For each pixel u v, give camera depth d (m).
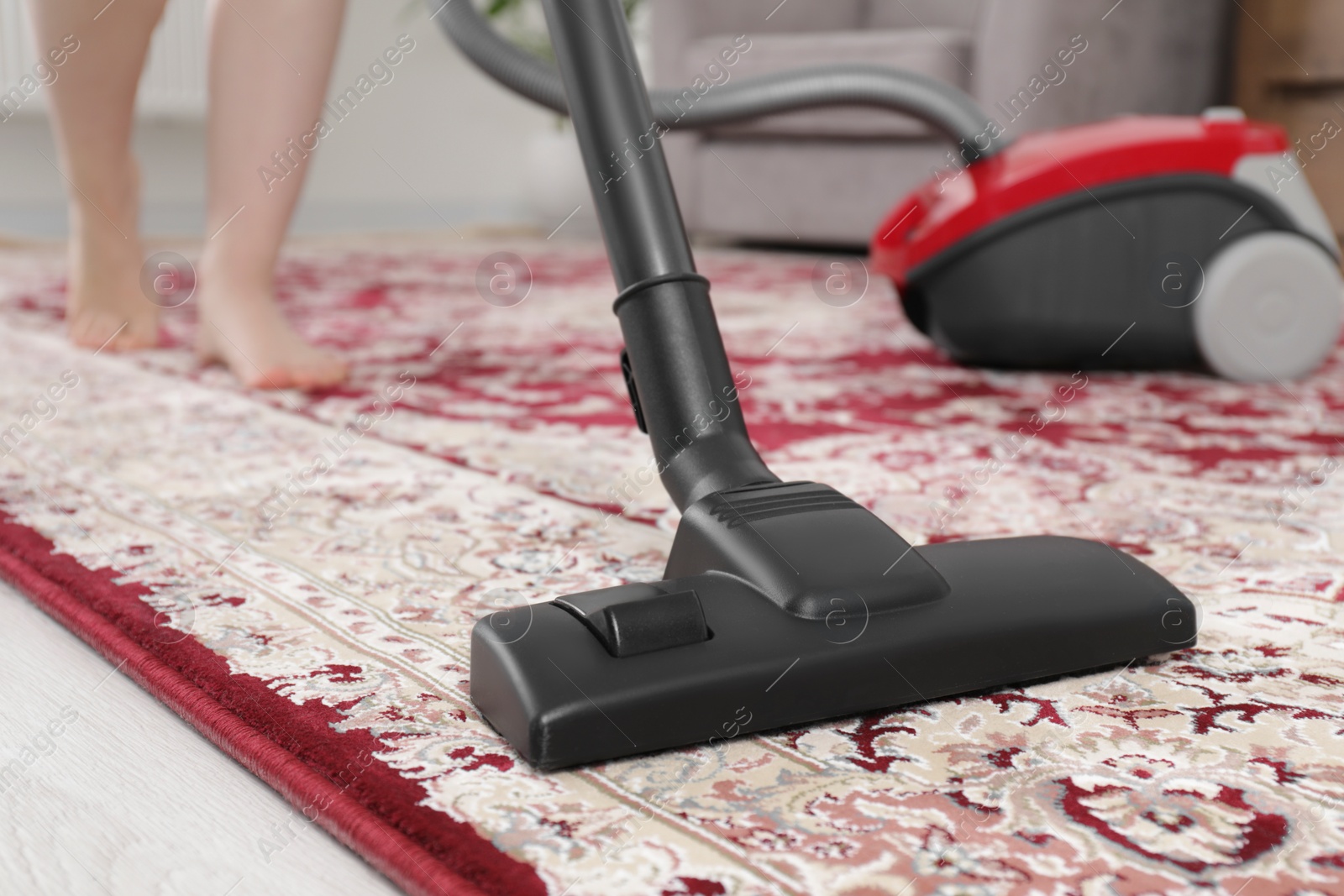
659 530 0.83
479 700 0.52
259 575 0.72
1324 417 1.21
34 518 0.82
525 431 1.13
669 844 0.42
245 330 1.30
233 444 1.05
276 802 0.48
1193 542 0.80
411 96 3.86
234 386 1.30
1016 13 2.33
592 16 0.62
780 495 0.58
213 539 0.79
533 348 1.61
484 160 4.09
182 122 3.45
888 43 2.56
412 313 1.92
